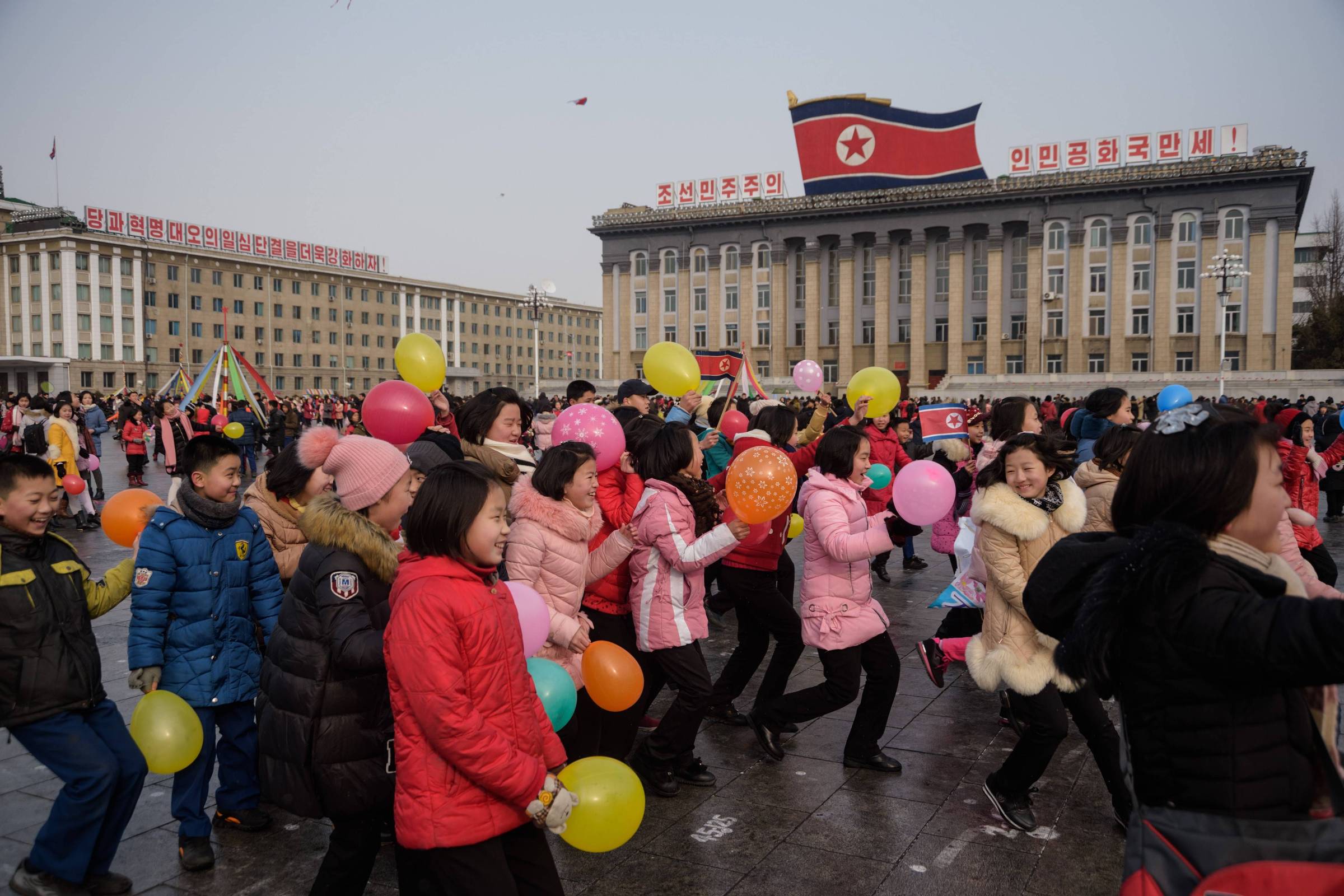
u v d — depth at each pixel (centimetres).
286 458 393
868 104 5559
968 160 5494
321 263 7800
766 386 5503
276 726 272
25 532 298
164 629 335
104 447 2844
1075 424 637
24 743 297
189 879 334
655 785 405
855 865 341
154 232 6781
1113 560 172
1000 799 373
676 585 399
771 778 426
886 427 791
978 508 358
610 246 6238
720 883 329
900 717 511
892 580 902
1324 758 161
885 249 5466
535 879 238
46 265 6309
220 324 6969
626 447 487
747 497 362
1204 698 160
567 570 362
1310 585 211
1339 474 1264
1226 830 159
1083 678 176
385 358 8106
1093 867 338
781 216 5691
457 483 227
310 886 329
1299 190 5025
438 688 213
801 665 614
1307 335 5084
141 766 308
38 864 302
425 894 229
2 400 1781
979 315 5281
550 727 257
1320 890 156
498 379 9162
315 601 272
